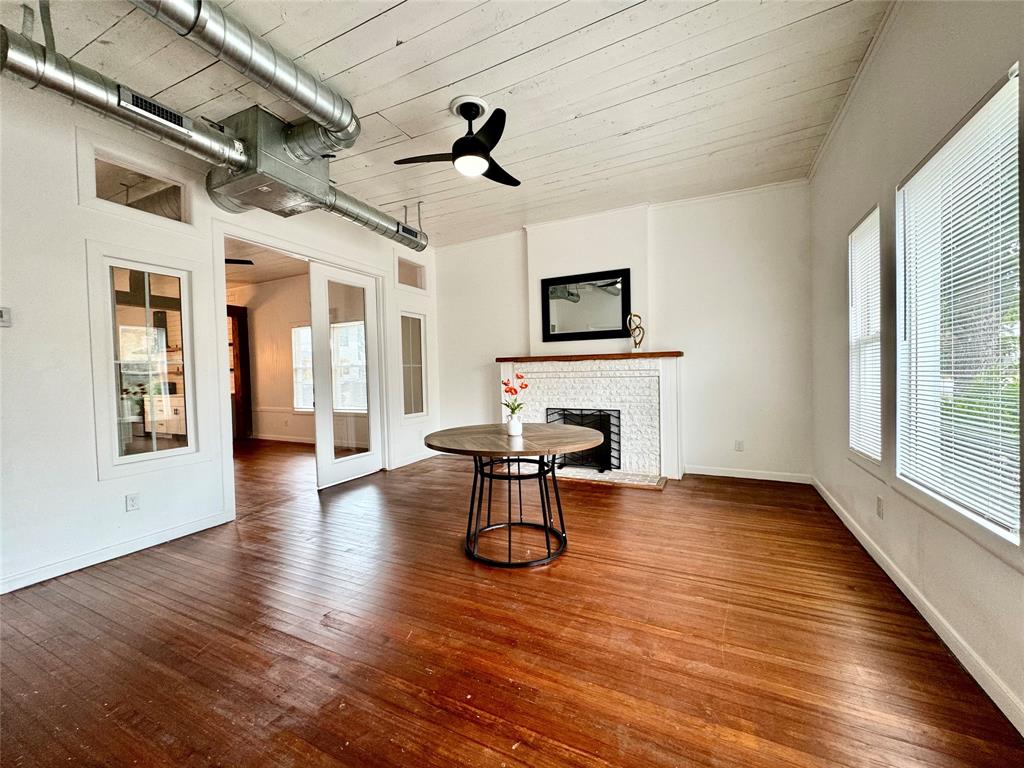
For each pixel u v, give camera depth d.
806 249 3.88
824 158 3.26
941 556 1.69
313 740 1.30
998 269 1.37
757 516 3.16
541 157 3.35
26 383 2.31
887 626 1.79
